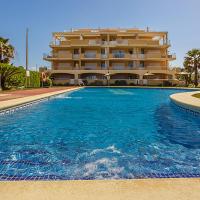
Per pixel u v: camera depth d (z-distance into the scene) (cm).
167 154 570
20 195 281
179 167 481
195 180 318
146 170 465
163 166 487
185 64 5062
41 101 1705
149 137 743
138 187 298
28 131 821
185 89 3709
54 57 5350
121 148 618
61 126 908
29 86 3434
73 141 687
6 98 1598
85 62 5450
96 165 491
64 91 2622
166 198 270
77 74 5203
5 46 3541
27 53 3381
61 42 5312
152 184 306
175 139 722
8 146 632
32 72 3569
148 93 2977
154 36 5534
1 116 1109
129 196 276
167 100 2003
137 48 5341
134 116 1154
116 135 765
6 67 2639
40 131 823
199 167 482
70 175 439
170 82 5016
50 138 723
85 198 272
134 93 2956
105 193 283
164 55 5322
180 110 1344
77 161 515
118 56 5312
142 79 5066
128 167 480
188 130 850
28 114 1187
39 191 290
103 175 439
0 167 479
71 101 1853
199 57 4944
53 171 458
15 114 1182
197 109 1092
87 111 1311
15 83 2888
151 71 5169
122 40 5297
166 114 1224
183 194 279
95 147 627
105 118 1091
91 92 3058
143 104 1689
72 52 5403
